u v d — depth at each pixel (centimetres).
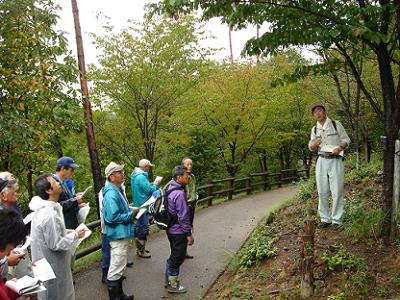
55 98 707
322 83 1106
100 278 568
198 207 1168
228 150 1548
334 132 544
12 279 262
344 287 401
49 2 782
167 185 502
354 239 491
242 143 1491
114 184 473
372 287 399
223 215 979
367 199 623
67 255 378
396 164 466
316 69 531
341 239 506
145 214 634
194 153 1423
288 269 473
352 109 1030
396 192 466
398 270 418
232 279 521
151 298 495
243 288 471
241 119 1384
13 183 362
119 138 1153
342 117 1154
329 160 544
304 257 410
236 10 450
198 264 609
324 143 551
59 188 376
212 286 526
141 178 624
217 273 568
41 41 694
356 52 523
